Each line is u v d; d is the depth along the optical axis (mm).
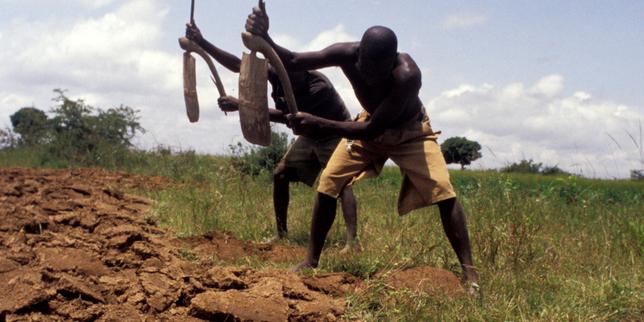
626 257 6348
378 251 5934
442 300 4539
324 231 5410
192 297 4434
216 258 5965
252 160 12891
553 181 14266
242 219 7973
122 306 4266
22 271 4695
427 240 6289
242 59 4746
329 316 4199
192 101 5730
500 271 5242
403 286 4688
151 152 17672
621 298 4793
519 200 7977
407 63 4824
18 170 13750
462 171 17578
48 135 18016
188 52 5699
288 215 8148
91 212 8195
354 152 5355
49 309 4094
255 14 4699
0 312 3930
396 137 5156
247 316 4098
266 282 4598
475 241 5863
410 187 5324
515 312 4461
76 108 18031
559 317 4312
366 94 5055
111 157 17234
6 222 6793
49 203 8648
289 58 4934
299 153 6898
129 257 5484
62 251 5445
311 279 4887
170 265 5207
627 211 9492
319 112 6516
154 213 8570
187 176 14000
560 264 5855
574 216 9141
